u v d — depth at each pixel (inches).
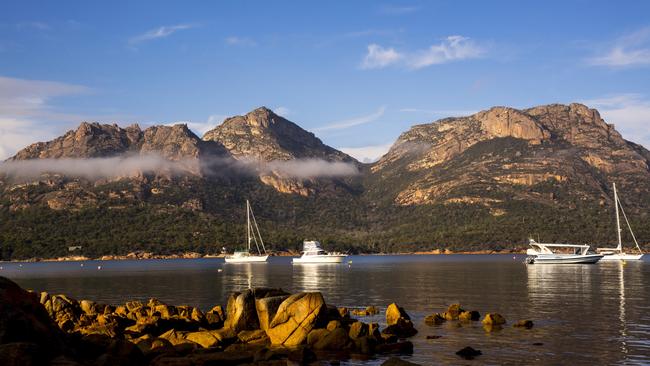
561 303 2461.9
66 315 1839.3
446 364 1359.5
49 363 1141.7
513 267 5999.0
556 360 1382.9
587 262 6451.8
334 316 1771.7
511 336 1683.1
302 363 1376.7
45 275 5959.6
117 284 4222.4
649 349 1486.2
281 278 4690.0
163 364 1261.1
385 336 1603.1
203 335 1574.8
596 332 1727.4
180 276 5270.7
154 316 1834.4
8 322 1190.9
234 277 4945.9
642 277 4082.2
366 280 4227.4
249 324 1686.8
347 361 1395.2
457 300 2664.9
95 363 1239.5
